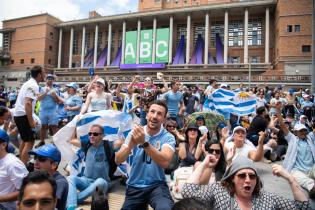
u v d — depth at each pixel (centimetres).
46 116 899
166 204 354
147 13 5412
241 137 623
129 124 687
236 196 327
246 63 4684
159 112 380
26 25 6600
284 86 3784
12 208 384
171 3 6456
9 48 6869
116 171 624
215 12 5106
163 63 5200
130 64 5481
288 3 4281
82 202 514
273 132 997
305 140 692
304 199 336
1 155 387
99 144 563
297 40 4172
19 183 384
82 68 5991
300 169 664
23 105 615
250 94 1102
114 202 525
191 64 5006
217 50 5222
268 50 4734
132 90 984
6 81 6712
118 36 6147
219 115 899
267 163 896
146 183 390
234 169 321
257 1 4697
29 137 625
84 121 643
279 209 327
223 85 1269
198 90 1745
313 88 2553
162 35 5403
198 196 330
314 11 2614
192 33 5528
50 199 225
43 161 377
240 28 5219
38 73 634
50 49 6450
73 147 620
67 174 683
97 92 785
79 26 6269
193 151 621
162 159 349
